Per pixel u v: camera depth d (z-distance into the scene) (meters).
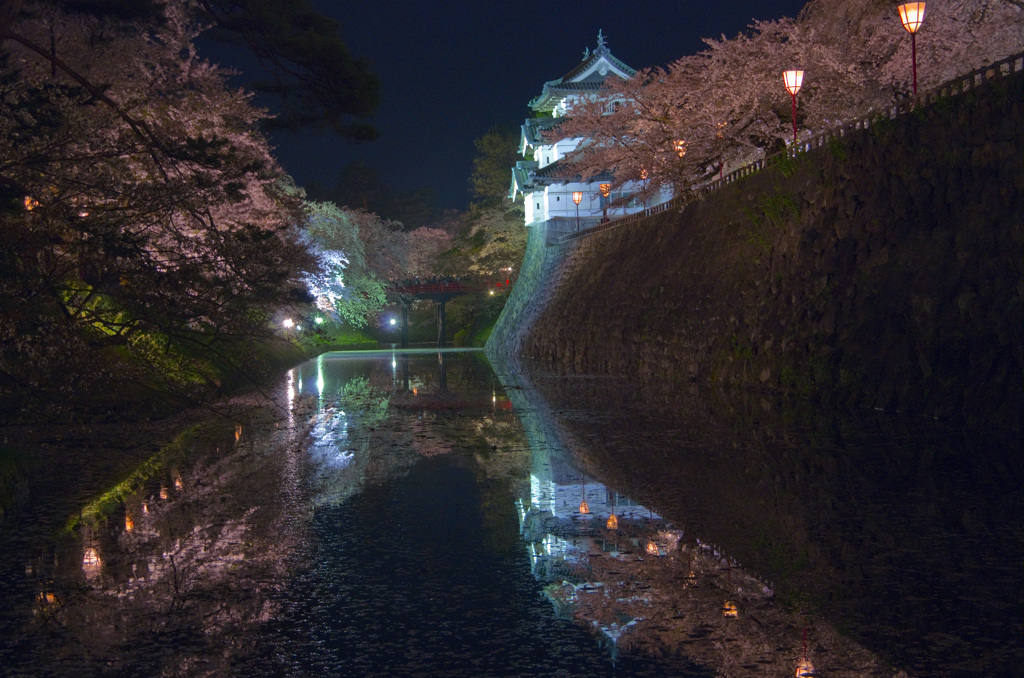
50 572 6.73
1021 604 5.35
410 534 7.79
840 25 27.36
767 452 11.72
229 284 12.65
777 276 20.69
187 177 12.96
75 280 13.98
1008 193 13.34
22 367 10.85
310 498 9.59
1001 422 12.26
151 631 5.32
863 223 17.53
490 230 76.12
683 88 32.91
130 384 17.25
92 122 12.55
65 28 15.32
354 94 15.18
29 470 11.48
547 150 58.06
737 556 6.72
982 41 23.11
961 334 13.57
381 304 72.19
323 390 25.73
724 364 22.22
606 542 7.34
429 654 4.86
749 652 4.73
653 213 34.91
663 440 13.34
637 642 4.96
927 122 15.81
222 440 14.64
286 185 49.53
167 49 19.19
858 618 5.20
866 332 16.22
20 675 4.64
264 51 15.13
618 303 33.47
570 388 24.50
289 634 5.22
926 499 8.47
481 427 16.00
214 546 7.46
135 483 10.73
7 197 10.92
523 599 5.82
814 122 27.44
